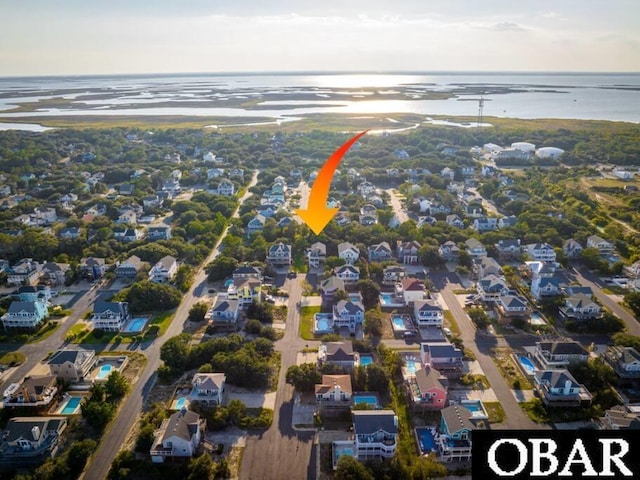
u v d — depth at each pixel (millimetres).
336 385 105000
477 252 183000
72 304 154000
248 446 95875
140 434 95438
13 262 183250
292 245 195000
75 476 89000
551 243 193875
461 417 95500
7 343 132750
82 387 113812
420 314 138125
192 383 110312
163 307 149000
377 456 92000
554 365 117250
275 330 137250
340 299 147000
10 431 93750
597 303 143625
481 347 129375
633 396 110375
